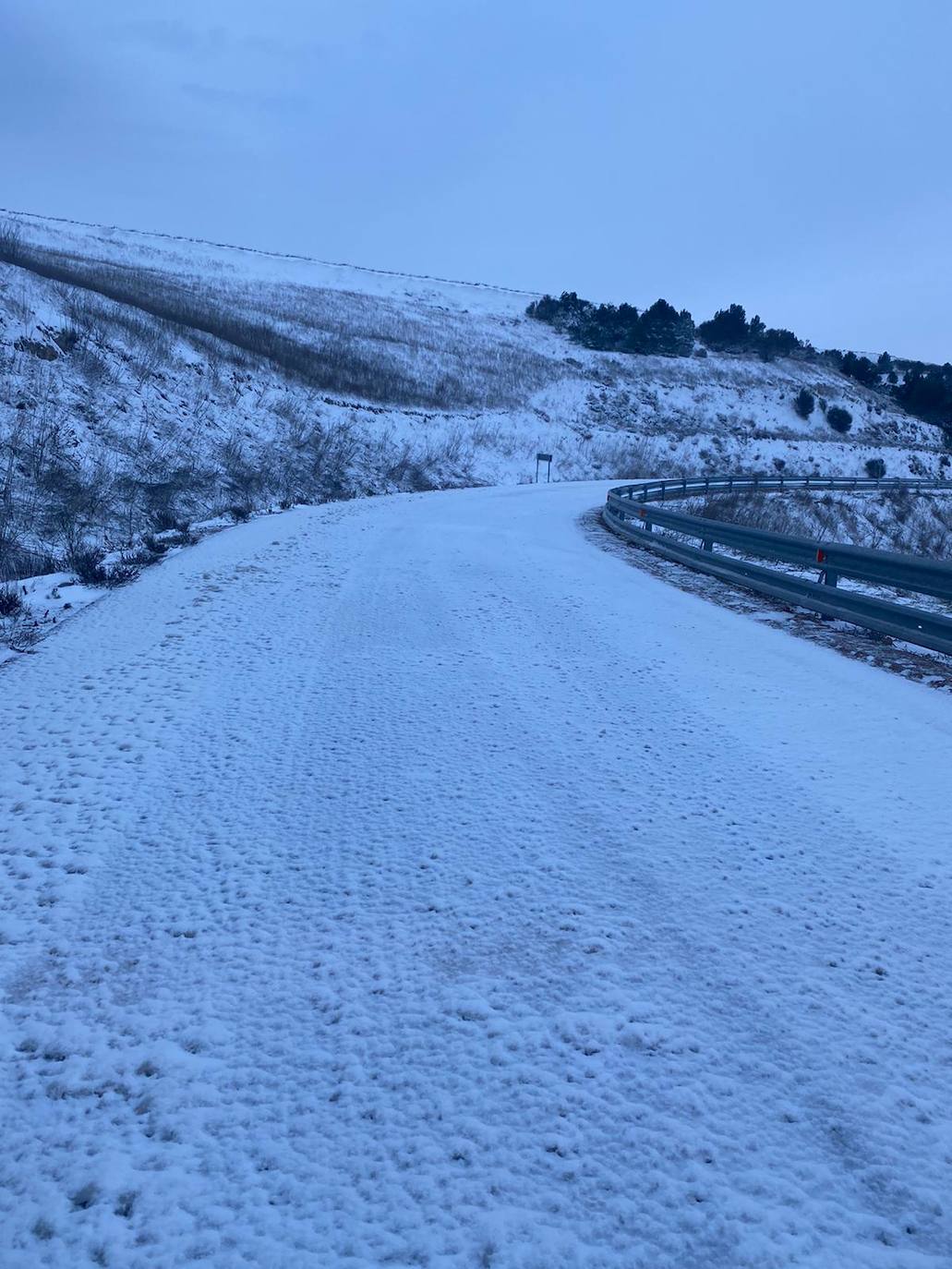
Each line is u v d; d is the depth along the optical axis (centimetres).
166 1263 185
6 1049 255
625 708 580
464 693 608
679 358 7575
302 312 6212
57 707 570
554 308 8188
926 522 3812
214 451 2462
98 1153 216
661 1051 251
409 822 405
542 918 323
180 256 8125
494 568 1179
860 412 7481
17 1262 186
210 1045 255
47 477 1705
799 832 400
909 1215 198
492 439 4503
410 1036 258
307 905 334
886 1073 244
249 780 454
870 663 727
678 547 1362
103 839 390
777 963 297
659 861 369
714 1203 200
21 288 2636
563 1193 203
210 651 712
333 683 631
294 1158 213
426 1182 206
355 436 3428
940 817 419
